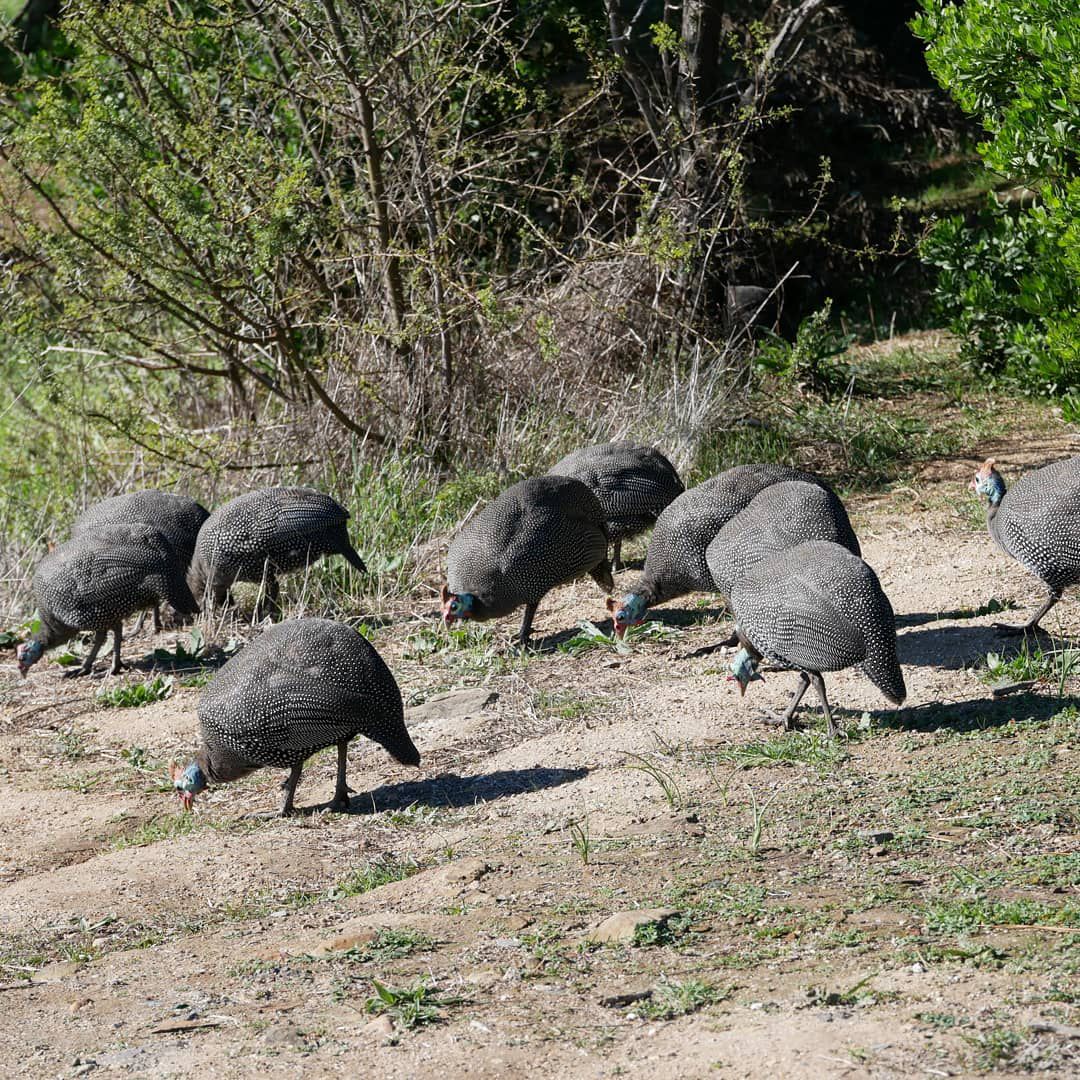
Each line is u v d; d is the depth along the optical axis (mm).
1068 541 16656
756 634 14914
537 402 28188
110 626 20438
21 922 12344
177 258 26359
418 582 23172
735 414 29391
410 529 24938
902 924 10039
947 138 45812
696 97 32594
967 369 33219
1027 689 15641
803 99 42781
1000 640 17359
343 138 28766
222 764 14711
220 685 14625
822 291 41500
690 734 15617
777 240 38500
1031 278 27031
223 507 21281
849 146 44469
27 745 18016
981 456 27359
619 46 31641
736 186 30078
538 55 35688
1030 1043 7984
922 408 31172
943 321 34062
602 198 35125
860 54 43500
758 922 10352
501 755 15859
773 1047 8203
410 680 19016
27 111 30141
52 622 20297
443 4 27594
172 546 20406
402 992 9648
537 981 9734
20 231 26297
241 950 11211
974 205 42719
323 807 14867
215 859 13445
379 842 13750
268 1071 8719
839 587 14344
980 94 25734
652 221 30328
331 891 12508
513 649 19875
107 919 12281
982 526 22734
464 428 27547
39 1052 9500
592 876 11789
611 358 30141
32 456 30016
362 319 28781
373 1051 8859
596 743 15750
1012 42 24656
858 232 42000
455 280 28609
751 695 16703
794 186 41969
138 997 10391
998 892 10477
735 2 40250
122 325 26359
